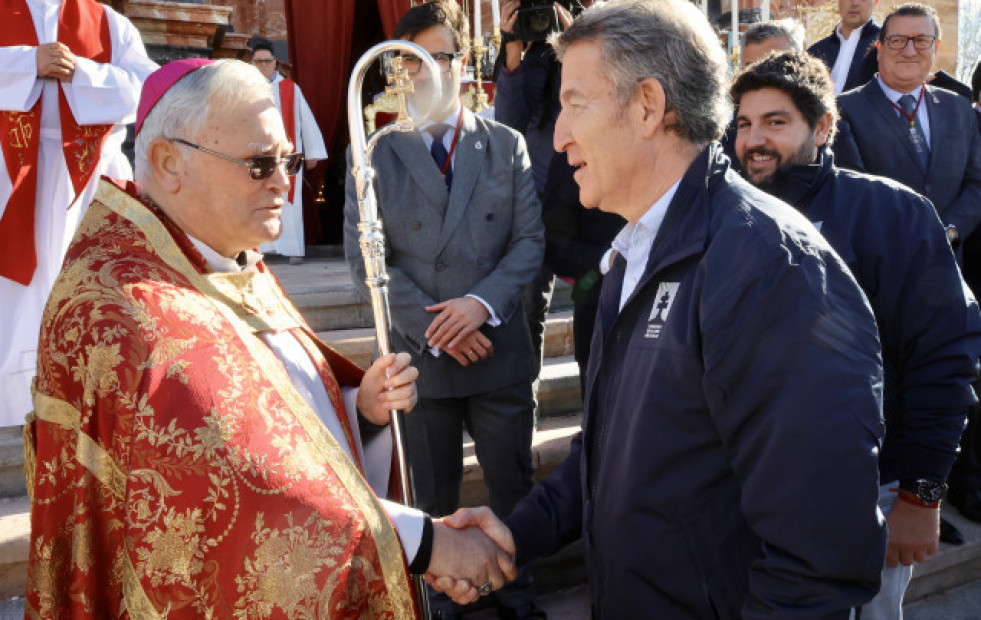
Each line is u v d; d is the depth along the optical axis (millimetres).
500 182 2609
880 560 1277
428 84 2486
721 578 1407
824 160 2061
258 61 6391
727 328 1292
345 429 1677
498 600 2771
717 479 1392
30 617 1325
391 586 1372
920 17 3232
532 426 2736
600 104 1416
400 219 2549
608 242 3021
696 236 1389
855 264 1949
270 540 1280
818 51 4871
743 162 2127
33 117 3311
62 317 1339
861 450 1236
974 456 3420
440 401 2588
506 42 3148
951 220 3293
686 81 1396
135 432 1262
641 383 1422
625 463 1444
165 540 1250
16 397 3307
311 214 7027
